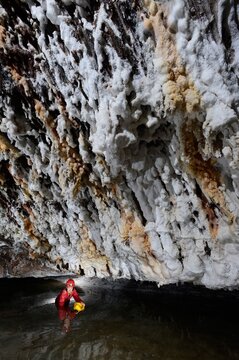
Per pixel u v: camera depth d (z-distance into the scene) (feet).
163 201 12.91
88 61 10.34
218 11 8.04
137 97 9.83
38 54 12.00
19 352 12.10
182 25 8.35
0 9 11.30
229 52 8.39
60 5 10.09
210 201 11.34
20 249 24.91
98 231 17.49
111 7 9.29
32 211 20.33
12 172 17.71
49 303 19.07
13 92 13.51
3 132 15.49
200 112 9.23
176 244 13.33
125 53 9.65
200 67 8.62
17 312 17.72
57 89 12.29
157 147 11.82
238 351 10.62
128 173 12.70
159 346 11.71
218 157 9.82
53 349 12.16
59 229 20.16
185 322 13.66
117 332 13.43
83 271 21.61
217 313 14.03
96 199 15.79
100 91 10.43
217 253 11.85
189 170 11.04
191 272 13.00
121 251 16.46
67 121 12.93
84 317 15.78
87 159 13.38
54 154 14.83
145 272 15.78
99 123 10.86
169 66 9.02
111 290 19.70
